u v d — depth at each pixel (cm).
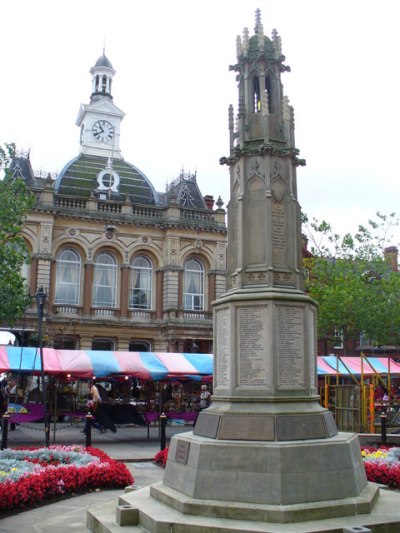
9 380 2809
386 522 754
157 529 750
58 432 2405
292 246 998
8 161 2592
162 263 3959
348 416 1972
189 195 4466
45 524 900
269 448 811
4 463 1187
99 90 4688
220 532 725
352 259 3688
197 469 827
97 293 3816
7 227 2486
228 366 935
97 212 3809
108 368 2220
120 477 1200
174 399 3048
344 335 3625
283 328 923
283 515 751
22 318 3422
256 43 1115
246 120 1062
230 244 1038
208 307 3994
